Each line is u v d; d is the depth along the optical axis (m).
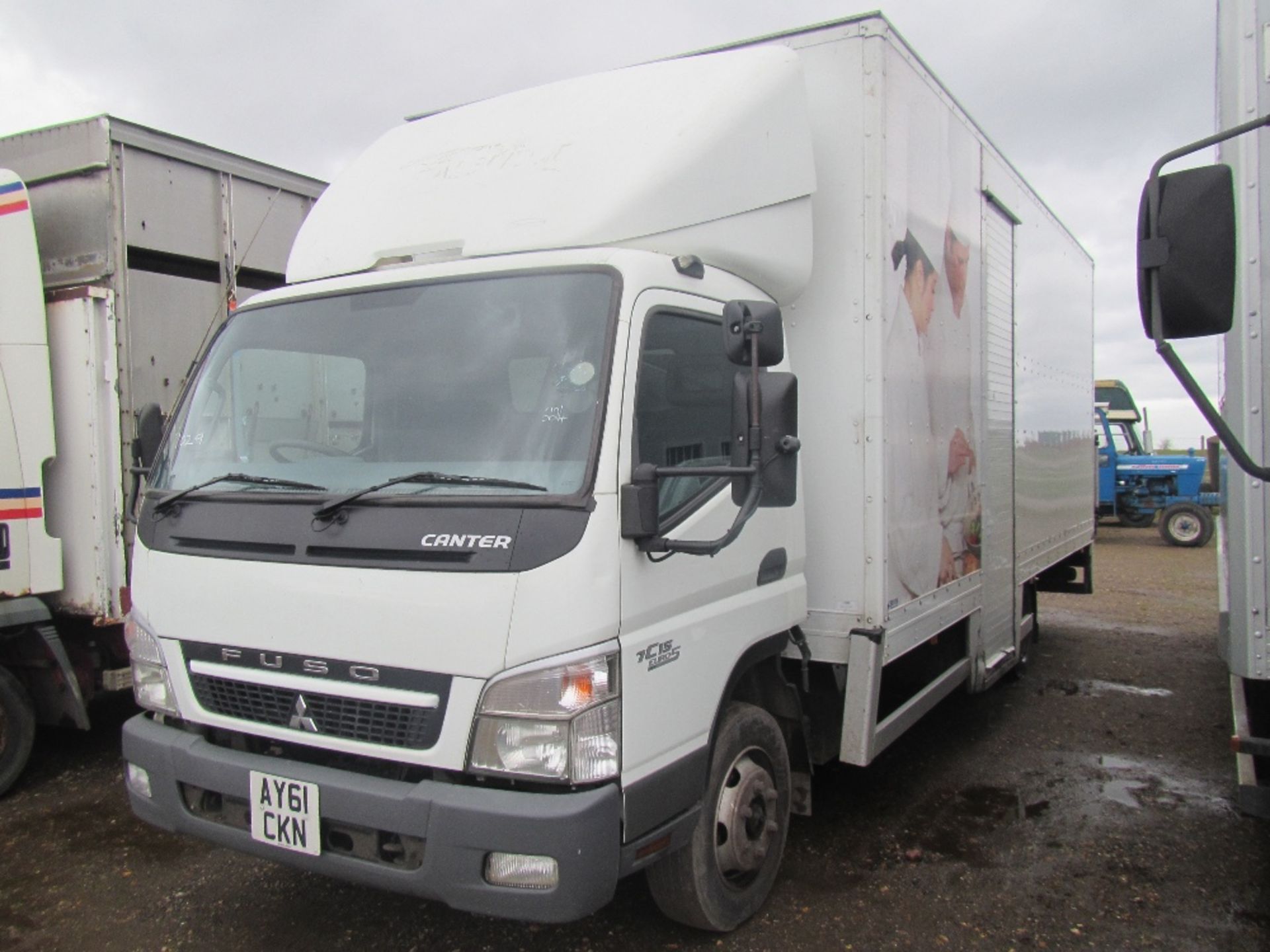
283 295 3.80
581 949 3.68
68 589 5.61
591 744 2.82
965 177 5.37
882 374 4.12
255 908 4.05
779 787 3.99
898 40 4.38
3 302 5.28
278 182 7.03
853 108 4.19
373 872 2.91
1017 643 6.61
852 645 4.10
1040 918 3.92
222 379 3.74
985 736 6.36
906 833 4.77
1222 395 3.17
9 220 5.34
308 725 3.08
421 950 3.70
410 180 3.96
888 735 4.32
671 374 3.31
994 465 5.97
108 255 5.67
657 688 3.10
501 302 3.29
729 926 3.70
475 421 3.16
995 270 5.98
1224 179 2.17
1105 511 20.75
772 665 4.04
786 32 4.34
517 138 3.88
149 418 3.88
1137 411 21.39
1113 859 4.48
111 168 5.69
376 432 3.31
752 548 3.70
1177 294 2.18
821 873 4.31
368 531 3.03
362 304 3.55
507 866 2.78
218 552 3.32
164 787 3.35
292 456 3.46
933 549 4.82
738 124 3.78
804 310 4.25
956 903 4.05
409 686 2.92
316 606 3.07
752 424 2.92
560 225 3.40
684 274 3.44
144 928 3.90
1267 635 3.12
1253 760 3.51
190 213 6.29
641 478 2.95
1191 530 18.42
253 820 3.12
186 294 6.28
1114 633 9.96
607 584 2.86
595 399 2.98
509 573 2.81
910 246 4.49
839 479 4.16
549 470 2.96
